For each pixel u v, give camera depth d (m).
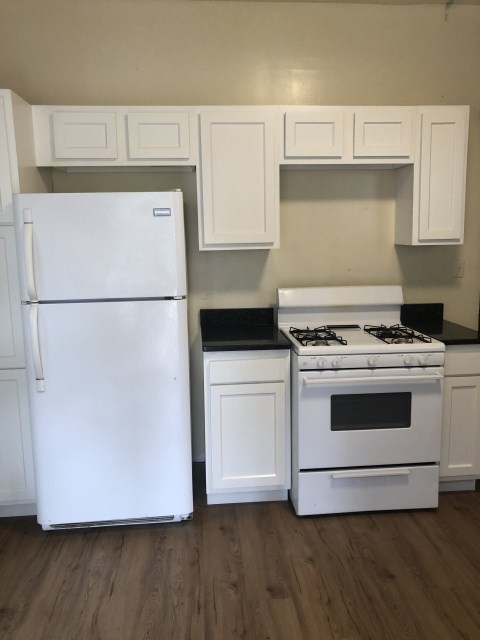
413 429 2.72
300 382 2.62
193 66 3.06
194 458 3.36
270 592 2.19
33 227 2.40
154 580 2.29
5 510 2.83
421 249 3.31
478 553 2.44
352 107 2.86
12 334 2.63
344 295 3.18
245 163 2.83
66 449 2.57
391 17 3.10
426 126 2.90
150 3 3.00
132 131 2.77
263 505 2.90
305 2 3.06
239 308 3.25
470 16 3.13
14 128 2.49
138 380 2.56
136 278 2.49
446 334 2.93
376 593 2.18
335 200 3.23
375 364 2.64
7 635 1.99
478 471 2.91
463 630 1.98
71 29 2.99
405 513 2.78
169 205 2.46
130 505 2.64
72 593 2.21
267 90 3.11
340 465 2.71
